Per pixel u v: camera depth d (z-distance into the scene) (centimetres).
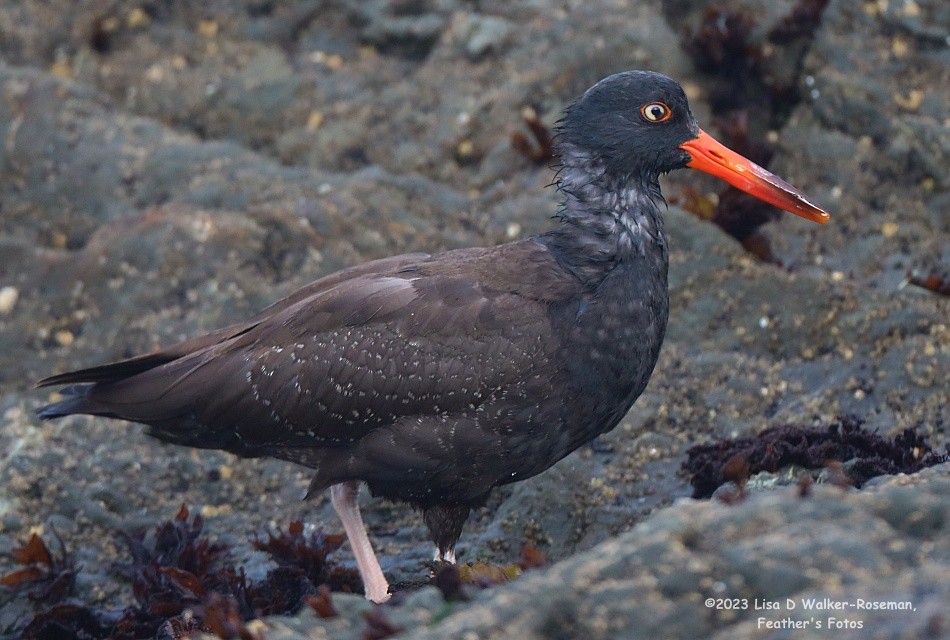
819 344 1256
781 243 1434
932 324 1232
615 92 1009
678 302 1317
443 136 1594
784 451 1051
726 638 617
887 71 1585
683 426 1192
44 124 1611
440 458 957
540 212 1440
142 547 1120
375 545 1124
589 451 1175
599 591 652
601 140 1005
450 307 958
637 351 962
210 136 1678
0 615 1094
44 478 1195
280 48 1741
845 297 1277
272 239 1414
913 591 607
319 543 1068
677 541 670
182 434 1033
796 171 1514
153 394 1014
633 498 1125
